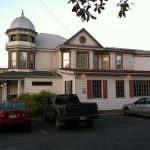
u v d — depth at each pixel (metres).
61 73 28.33
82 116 14.44
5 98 28.69
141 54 35.50
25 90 26.64
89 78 24.98
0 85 29.62
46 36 35.12
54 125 16.69
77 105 14.47
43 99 23.38
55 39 35.12
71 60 30.30
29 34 31.38
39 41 33.56
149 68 36.06
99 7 4.88
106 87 25.56
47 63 32.31
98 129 14.57
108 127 15.24
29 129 14.87
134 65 35.00
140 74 26.81
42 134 13.30
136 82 27.02
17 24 31.02
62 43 31.56
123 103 26.12
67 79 26.55
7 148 10.16
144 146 9.96
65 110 14.22
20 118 14.21
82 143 10.77
